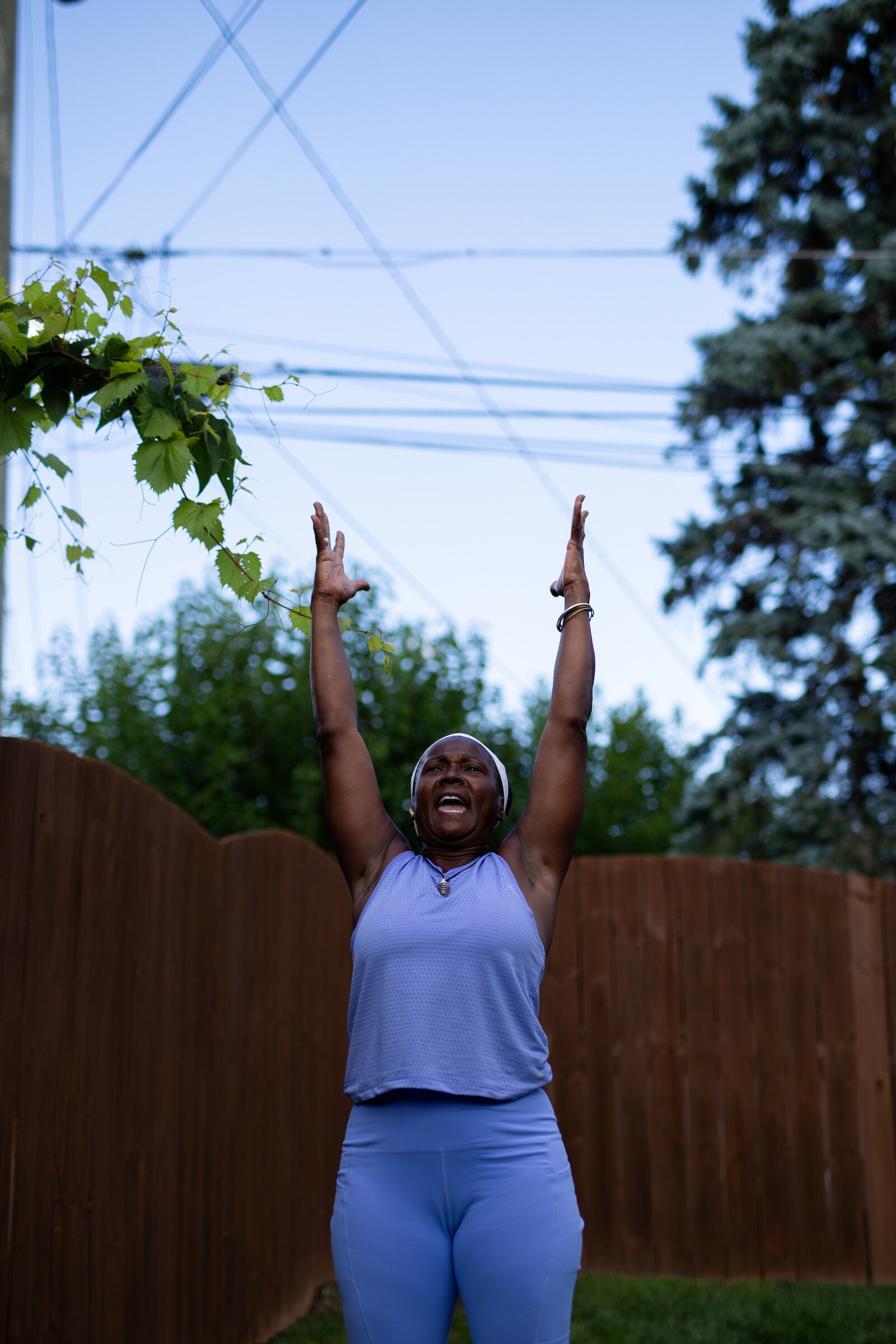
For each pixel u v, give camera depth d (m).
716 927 6.56
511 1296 2.26
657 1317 5.33
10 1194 3.04
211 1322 4.34
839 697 12.32
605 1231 6.30
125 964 3.84
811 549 12.45
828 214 12.68
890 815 12.07
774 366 12.51
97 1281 3.48
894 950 6.53
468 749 2.71
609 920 6.62
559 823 2.63
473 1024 2.37
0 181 3.75
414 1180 2.33
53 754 3.43
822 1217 6.23
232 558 2.86
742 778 12.38
